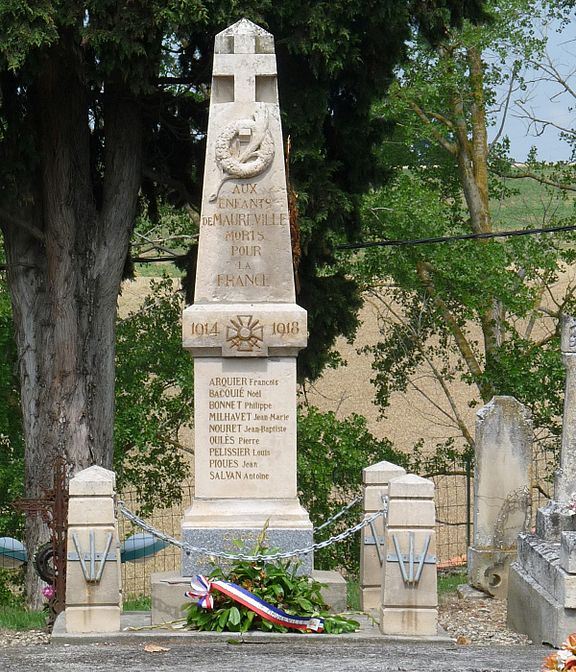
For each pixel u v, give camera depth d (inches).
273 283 499.8
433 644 429.7
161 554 974.4
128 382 936.9
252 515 487.8
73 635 432.1
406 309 1060.5
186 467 966.4
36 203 735.1
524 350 1005.2
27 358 749.9
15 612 616.1
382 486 507.5
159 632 436.1
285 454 495.5
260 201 501.7
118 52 646.5
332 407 1284.4
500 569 606.2
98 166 786.2
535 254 1013.2
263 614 435.2
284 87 705.6
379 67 736.3
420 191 964.6
